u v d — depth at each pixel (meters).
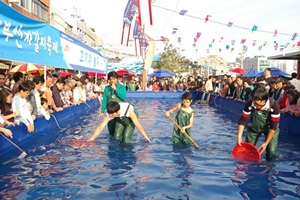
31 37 6.18
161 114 11.15
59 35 7.98
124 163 4.43
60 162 4.45
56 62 7.71
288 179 3.81
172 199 3.11
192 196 3.20
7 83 8.40
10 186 3.46
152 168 4.20
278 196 3.24
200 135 6.86
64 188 3.39
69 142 5.83
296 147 5.75
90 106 12.62
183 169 4.17
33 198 3.10
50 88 8.09
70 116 9.44
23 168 4.14
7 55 5.21
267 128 4.80
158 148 5.43
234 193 3.30
